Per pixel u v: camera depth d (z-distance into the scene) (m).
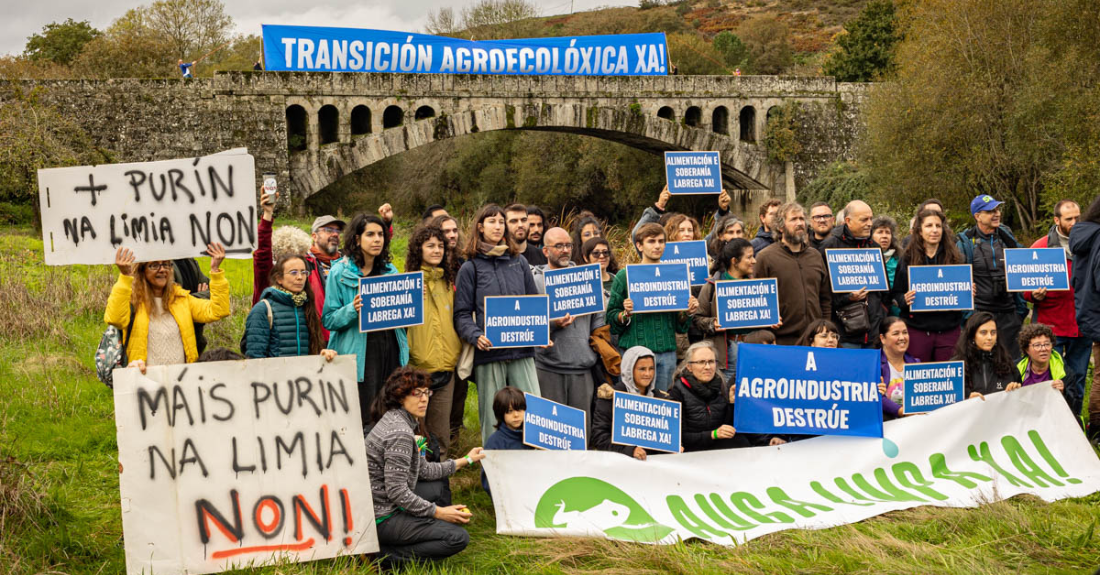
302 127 39.16
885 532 6.84
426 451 7.02
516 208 8.59
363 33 27.00
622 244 20.06
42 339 11.55
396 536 6.23
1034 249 9.52
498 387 7.98
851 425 7.77
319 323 7.63
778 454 7.62
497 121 39.28
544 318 7.89
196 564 5.89
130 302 6.79
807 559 6.43
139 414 5.95
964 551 6.50
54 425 8.86
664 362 8.61
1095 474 8.09
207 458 6.01
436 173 56.81
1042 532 6.84
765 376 7.73
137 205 6.55
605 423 7.74
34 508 6.48
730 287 8.56
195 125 34.91
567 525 6.92
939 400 8.16
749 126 44.50
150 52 54.72
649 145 44.16
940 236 9.22
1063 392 8.77
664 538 6.77
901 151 33.16
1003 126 30.88
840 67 57.38
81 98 33.19
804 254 8.86
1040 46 29.70
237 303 13.40
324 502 6.12
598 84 40.59
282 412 6.16
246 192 6.62
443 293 8.05
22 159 23.12
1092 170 26.22
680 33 68.19
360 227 7.61
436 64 27.75
